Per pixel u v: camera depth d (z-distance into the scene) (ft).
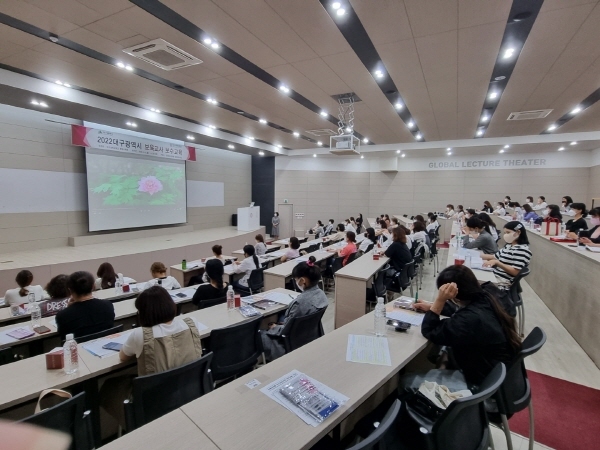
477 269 11.19
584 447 6.30
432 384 4.95
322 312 8.02
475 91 17.52
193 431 3.54
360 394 4.22
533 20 10.54
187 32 11.62
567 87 16.66
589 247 10.85
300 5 9.94
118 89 18.26
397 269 14.74
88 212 25.34
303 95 18.71
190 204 36.04
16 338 7.30
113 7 10.11
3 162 20.90
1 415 5.00
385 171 43.39
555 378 8.67
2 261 18.95
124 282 13.23
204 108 22.12
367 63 14.12
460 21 10.67
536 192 37.22
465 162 40.32
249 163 44.93
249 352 7.38
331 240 26.25
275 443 3.35
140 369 5.47
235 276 15.96
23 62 14.55
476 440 4.21
